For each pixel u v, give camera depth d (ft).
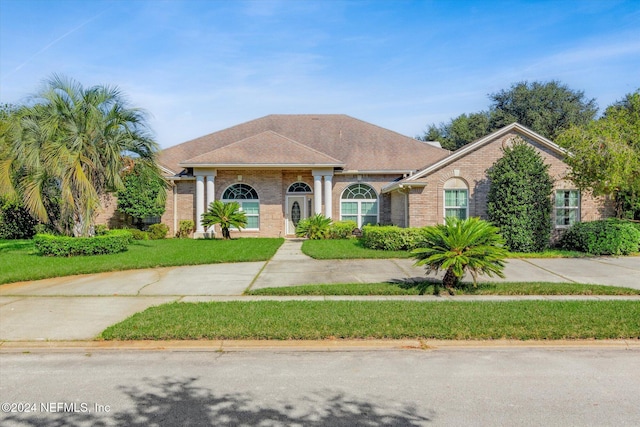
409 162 86.58
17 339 23.32
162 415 15.03
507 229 56.85
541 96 166.20
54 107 54.54
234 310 27.96
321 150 90.48
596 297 33.01
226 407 15.65
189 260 49.98
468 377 18.47
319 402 16.06
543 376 18.57
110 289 36.40
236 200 84.53
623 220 59.52
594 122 55.52
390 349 22.22
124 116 58.90
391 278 40.70
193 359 20.83
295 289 34.96
